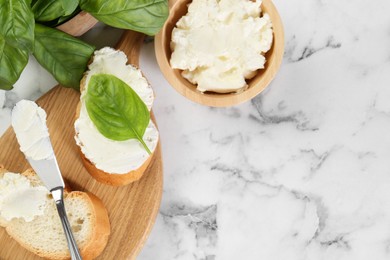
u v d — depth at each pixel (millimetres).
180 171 678
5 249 632
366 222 680
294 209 678
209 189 678
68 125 642
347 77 683
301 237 678
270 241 678
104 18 576
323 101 681
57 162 640
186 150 679
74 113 643
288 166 680
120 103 578
